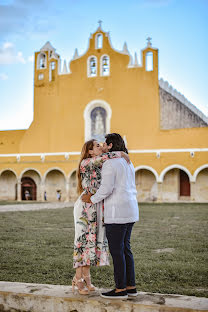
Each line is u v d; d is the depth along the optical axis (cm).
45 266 748
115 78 3894
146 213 2145
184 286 611
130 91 3812
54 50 4300
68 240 1100
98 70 3981
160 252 909
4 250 935
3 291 518
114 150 511
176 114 3906
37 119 4184
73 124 4022
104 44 3978
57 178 4162
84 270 525
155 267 738
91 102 3962
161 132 3619
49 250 934
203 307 443
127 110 3800
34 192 4250
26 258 833
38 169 4088
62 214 2070
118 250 481
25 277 664
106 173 478
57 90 4141
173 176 3675
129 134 3753
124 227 482
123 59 3884
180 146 3503
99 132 3900
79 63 4072
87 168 508
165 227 1440
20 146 4197
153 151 3612
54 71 4188
